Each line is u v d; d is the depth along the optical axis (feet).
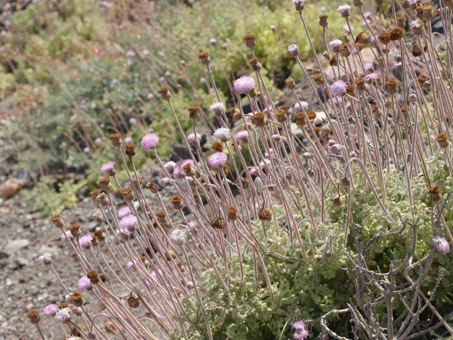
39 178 23.27
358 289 6.85
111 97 21.98
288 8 20.57
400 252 7.53
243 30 20.80
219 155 7.51
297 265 7.63
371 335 6.60
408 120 8.07
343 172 8.38
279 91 17.98
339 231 7.59
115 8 31.50
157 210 16.55
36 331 14.08
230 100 20.26
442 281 7.16
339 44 8.50
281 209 8.79
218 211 8.41
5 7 40.09
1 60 34.73
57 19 35.19
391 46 10.97
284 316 7.57
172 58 22.47
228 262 8.03
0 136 26.45
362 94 7.88
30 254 17.92
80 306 7.47
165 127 19.92
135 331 8.29
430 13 7.75
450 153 7.98
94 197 8.03
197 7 24.68
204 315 7.19
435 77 8.34
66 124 23.97
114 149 20.93
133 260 8.13
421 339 7.20
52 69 27.25
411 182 8.09
